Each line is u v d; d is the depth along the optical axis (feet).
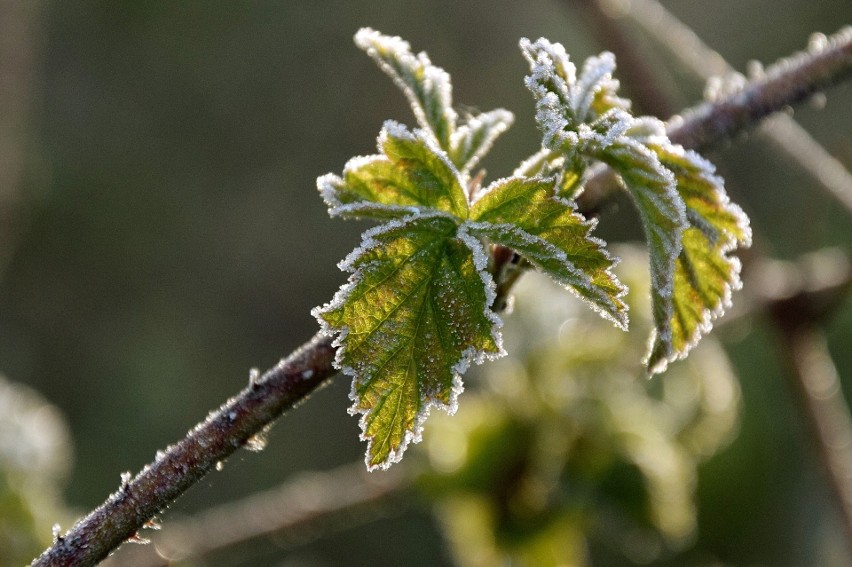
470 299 1.42
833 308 2.33
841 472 2.33
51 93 6.65
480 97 6.55
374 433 1.42
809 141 2.27
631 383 2.15
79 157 6.59
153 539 2.09
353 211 1.44
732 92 1.58
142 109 6.86
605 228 5.12
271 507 2.16
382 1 6.97
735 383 2.34
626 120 1.44
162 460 1.41
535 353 2.14
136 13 6.89
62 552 1.39
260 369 6.56
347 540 5.17
